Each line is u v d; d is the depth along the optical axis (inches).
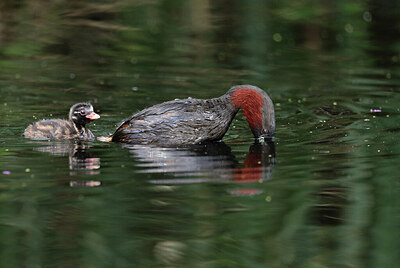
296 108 668.7
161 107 573.0
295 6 1081.4
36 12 1042.7
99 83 753.0
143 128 563.5
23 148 541.3
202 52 885.8
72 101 689.6
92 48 898.1
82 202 419.5
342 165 488.7
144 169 482.6
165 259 352.8
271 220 398.0
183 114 565.6
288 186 447.2
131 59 852.0
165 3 1093.1
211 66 824.9
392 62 840.3
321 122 619.5
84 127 603.8
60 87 737.6
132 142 565.0
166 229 384.5
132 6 1077.8
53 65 822.5
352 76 782.5
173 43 925.2
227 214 403.9
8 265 346.0
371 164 490.3
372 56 866.1
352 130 587.5
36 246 366.9
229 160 504.7
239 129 613.6
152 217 398.9
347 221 400.2
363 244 372.8
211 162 500.1
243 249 364.8
